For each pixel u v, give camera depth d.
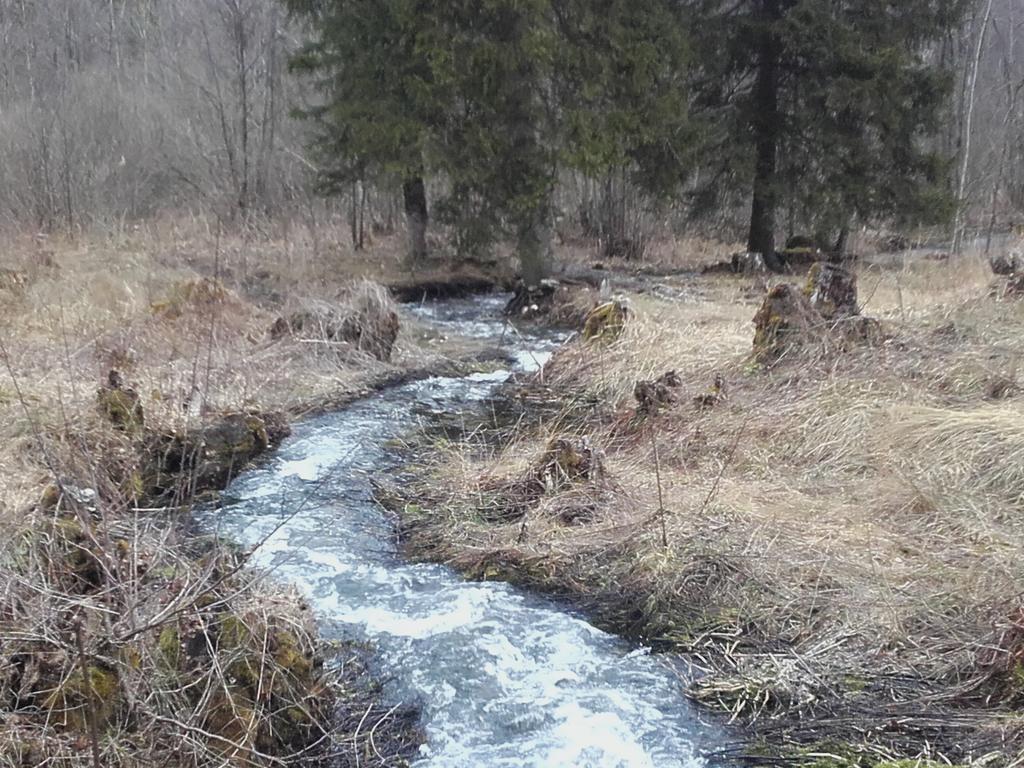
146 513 5.59
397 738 4.05
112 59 29.69
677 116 15.41
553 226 17.83
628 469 6.81
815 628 4.73
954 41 26.69
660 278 16.72
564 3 14.82
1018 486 5.69
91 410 6.88
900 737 3.86
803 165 17.70
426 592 5.41
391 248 19.84
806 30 16.44
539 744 3.99
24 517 4.39
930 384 7.45
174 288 11.69
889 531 5.52
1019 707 3.93
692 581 5.20
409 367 10.98
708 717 4.14
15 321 10.26
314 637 4.54
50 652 3.49
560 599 5.29
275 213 21.84
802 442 6.85
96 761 2.96
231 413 7.59
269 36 22.78
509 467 7.23
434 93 14.45
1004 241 19.34
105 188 21.56
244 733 3.56
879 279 13.44
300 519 6.44
